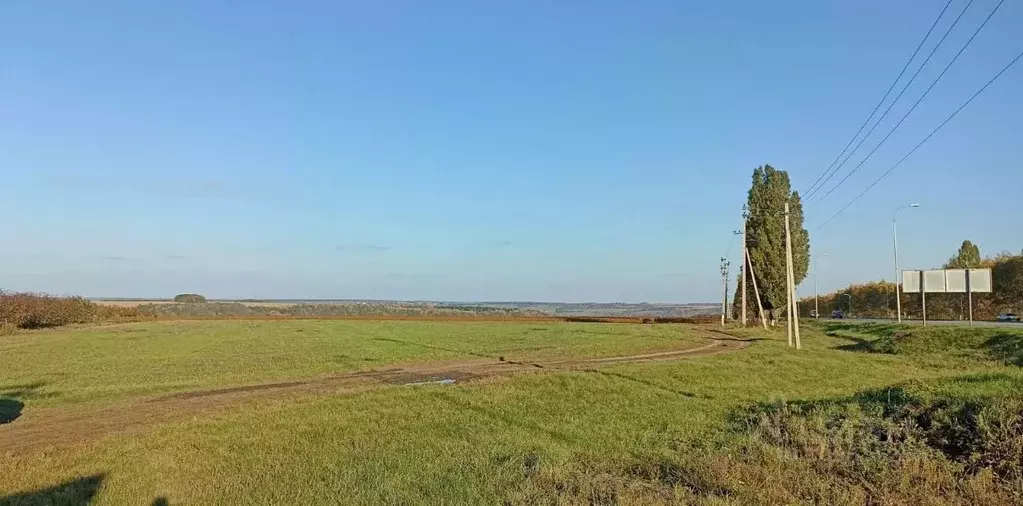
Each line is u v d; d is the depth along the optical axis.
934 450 9.67
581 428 14.08
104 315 68.31
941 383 13.83
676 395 18.45
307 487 9.72
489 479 10.01
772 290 57.84
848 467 9.52
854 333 45.59
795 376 22.25
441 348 35.88
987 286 40.56
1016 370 17.59
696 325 63.78
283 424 14.48
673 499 8.40
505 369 26.00
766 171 59.03
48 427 15.22
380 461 11.30
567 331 51.34
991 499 7.71
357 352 33.56
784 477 9.09
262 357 30.98
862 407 12.65
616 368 23.98
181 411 16.78
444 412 15.95
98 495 9.38
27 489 9.79
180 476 10.41
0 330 48.50
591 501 8.67
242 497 9.24
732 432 13.05
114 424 15.32
